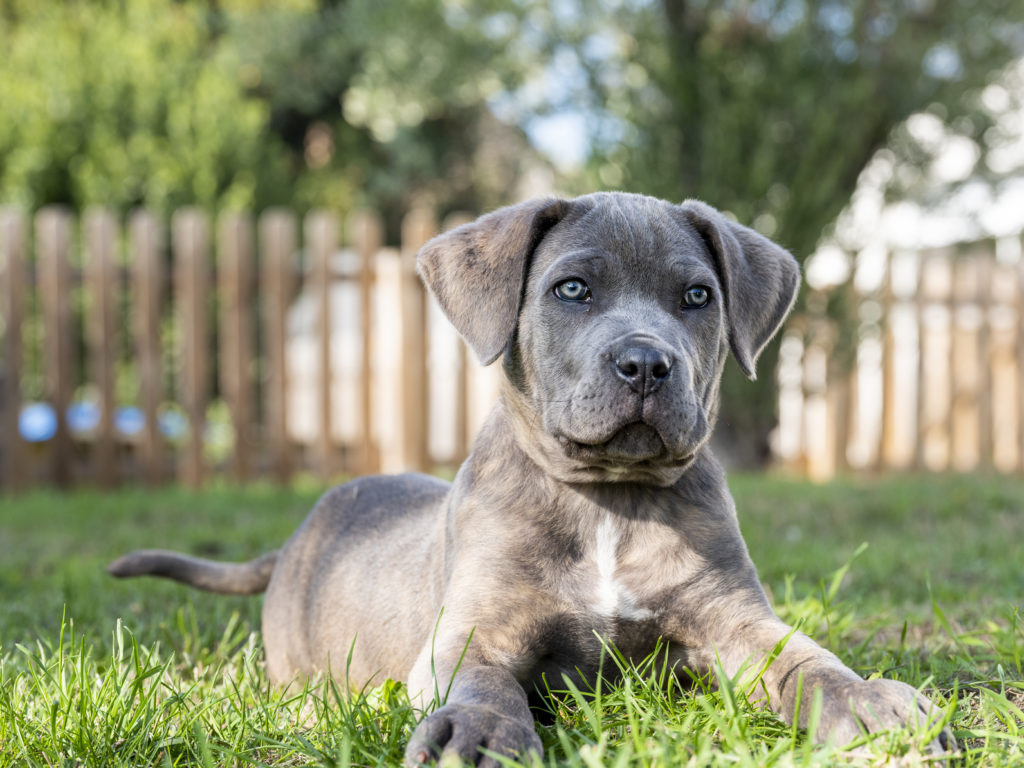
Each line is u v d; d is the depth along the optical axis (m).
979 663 0.96
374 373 2.96
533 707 0.83
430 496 1.07
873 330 2.87
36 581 1.44
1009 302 3.04
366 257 2.69
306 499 2.29
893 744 0.67
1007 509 2.01
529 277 0.89
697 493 0.87
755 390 2.80
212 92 4.14
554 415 0.84
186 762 0.76
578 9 2.94
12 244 2.59
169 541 1.76
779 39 2.81
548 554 0.84
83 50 3.96
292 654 1.07
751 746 0.70
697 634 0.84
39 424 3.18
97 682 0.86
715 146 2.74
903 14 2.80
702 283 0.87
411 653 0.93
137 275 2.62
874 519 1.92
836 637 1.04
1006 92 3.01
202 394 2.65
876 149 2.90
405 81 4.05
